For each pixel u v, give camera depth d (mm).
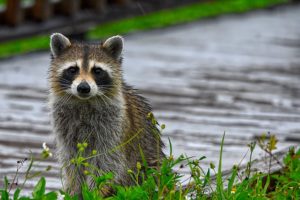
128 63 19078
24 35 18984
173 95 16078
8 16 18656
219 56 20281
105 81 9711
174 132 13133
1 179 10391
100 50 10008
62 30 20031
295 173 9273
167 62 19344
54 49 10047
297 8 28203
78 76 9625
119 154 9391
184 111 14727
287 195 9023
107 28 24672
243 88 16828
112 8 21484
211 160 11305
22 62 18938
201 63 19375
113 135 9422
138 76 17750
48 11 19516
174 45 21453
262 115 14523
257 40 22391
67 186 9492
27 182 10312
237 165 9906
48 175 10672
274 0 29531
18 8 18688
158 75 17938
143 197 8477
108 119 9469
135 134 9602
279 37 22938
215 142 12508
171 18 26438
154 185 8641
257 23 25109
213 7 27969
